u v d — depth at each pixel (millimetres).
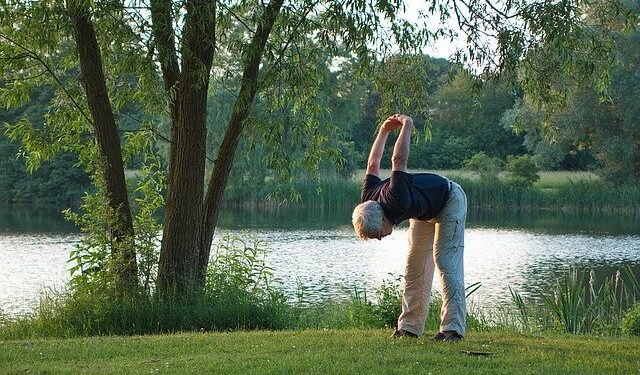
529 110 44938
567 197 48125
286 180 12906
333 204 46875
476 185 49344
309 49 12180
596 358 6875
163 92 12273
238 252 13508
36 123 53250
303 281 21156
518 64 11516
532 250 28953
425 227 7621
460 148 72125
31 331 10836
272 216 42188
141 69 11367
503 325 12312
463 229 7309
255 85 11812
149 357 7332
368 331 8578
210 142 43094
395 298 11258
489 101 73562
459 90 73500
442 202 7105
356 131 73062
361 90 45656
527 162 49688
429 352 6914
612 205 46781
